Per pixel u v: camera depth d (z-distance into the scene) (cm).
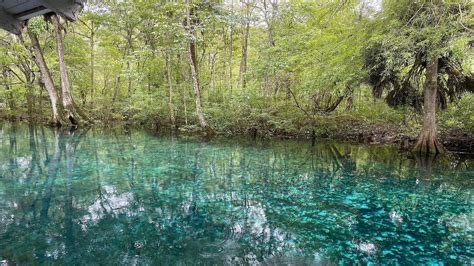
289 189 725
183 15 1623
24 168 867
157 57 1902
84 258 391
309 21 1653
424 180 820
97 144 1335
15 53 1992
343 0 1111
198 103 1661
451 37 873
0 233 455
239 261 395
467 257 414
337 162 1063
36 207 565
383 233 488
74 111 1978
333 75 1203
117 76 2180
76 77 2280
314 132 1631
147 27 1873
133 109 1953
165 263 384
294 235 477
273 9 1827
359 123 1602
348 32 1152
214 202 623
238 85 1956
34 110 2319
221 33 2067
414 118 1405
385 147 1395
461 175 882
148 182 755
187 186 730
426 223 530
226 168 934
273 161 1059
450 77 1181
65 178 768
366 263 397
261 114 1584
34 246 419
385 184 779
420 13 955
